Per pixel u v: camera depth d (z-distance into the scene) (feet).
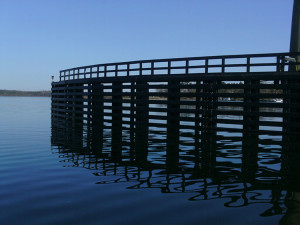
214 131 42.42
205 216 12.47
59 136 40.91
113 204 14.03
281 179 18.29
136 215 12.65
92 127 52.90
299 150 29.01
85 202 14.33
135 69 52.85
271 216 12.41
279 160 24.23
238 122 40.14
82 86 64.95
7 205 13.99
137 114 51.83
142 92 50.72
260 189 16.20
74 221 12.05
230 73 41.42
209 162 23.56
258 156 25.94
